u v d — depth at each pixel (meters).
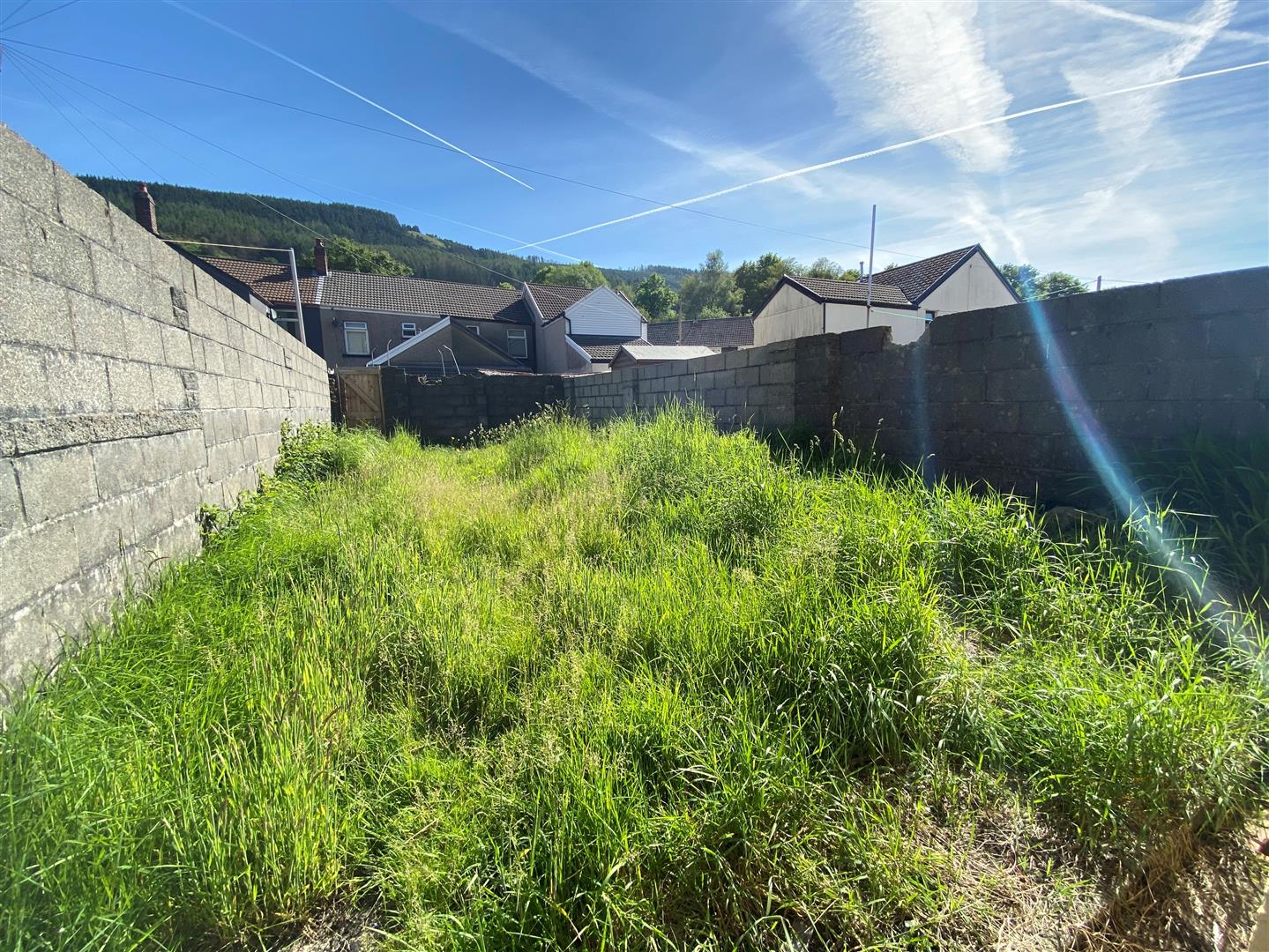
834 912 1.06
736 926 1.04
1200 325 2.40
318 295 20.47
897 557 2.12
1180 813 1.24
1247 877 1.18
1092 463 2.82
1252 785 1.32
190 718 1.44
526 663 1.79
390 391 8.88
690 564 2.33
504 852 1.15
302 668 1.65
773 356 5.12
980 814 1.30
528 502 3.67
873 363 4.16
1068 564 2.15
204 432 3.02
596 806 1.15
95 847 1.06
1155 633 1.75
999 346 3.26
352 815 1.24
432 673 1.78
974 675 1.57
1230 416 2.32
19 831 1.03
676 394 6.69
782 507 2.79
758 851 1.11
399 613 2.07
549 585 2.29
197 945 1.03
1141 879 1.17
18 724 1.24
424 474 4.66
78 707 1.45
